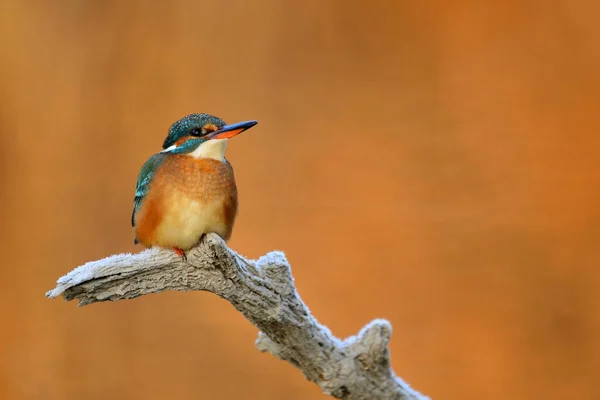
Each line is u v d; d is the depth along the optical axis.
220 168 6.27
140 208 6.36
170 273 5.29
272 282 5.54
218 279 5.36
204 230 6.16
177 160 6.21
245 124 6.43
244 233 11.66
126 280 5.18
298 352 5.82
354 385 5.87
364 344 5.89
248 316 5.66
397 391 6.00
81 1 11.59
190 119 6.48
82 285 4.97
